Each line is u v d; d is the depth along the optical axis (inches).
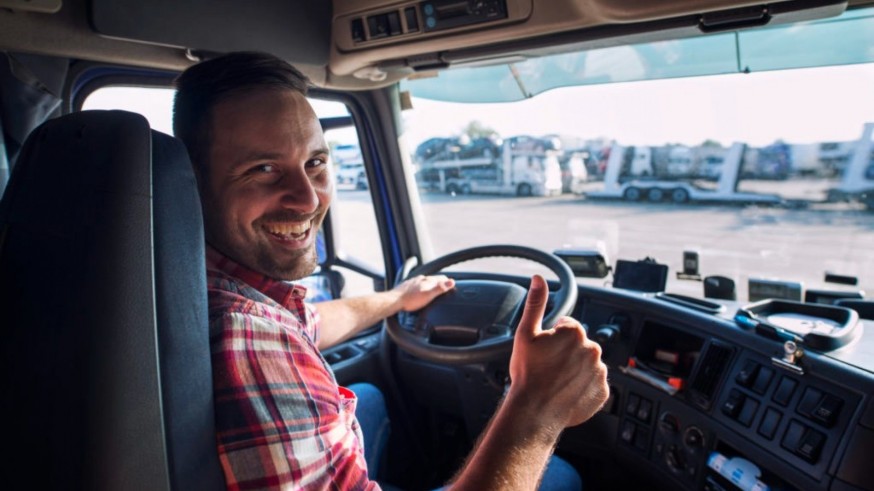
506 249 69.7
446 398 87.4
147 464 24.2
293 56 72.3
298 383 30.5
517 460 31.5
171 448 25.1
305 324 39.6
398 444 94.0
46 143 26.6
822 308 58.9
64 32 55.6
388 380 92.9
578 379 34.2
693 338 68.4
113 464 23.1
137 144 25.9
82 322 23.3
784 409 53.7
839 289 62.7
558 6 57.6
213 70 33.1
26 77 55.7
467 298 66.6
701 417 61.9
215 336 29.4
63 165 25.7
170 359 25.5
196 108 33.0
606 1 53.8
